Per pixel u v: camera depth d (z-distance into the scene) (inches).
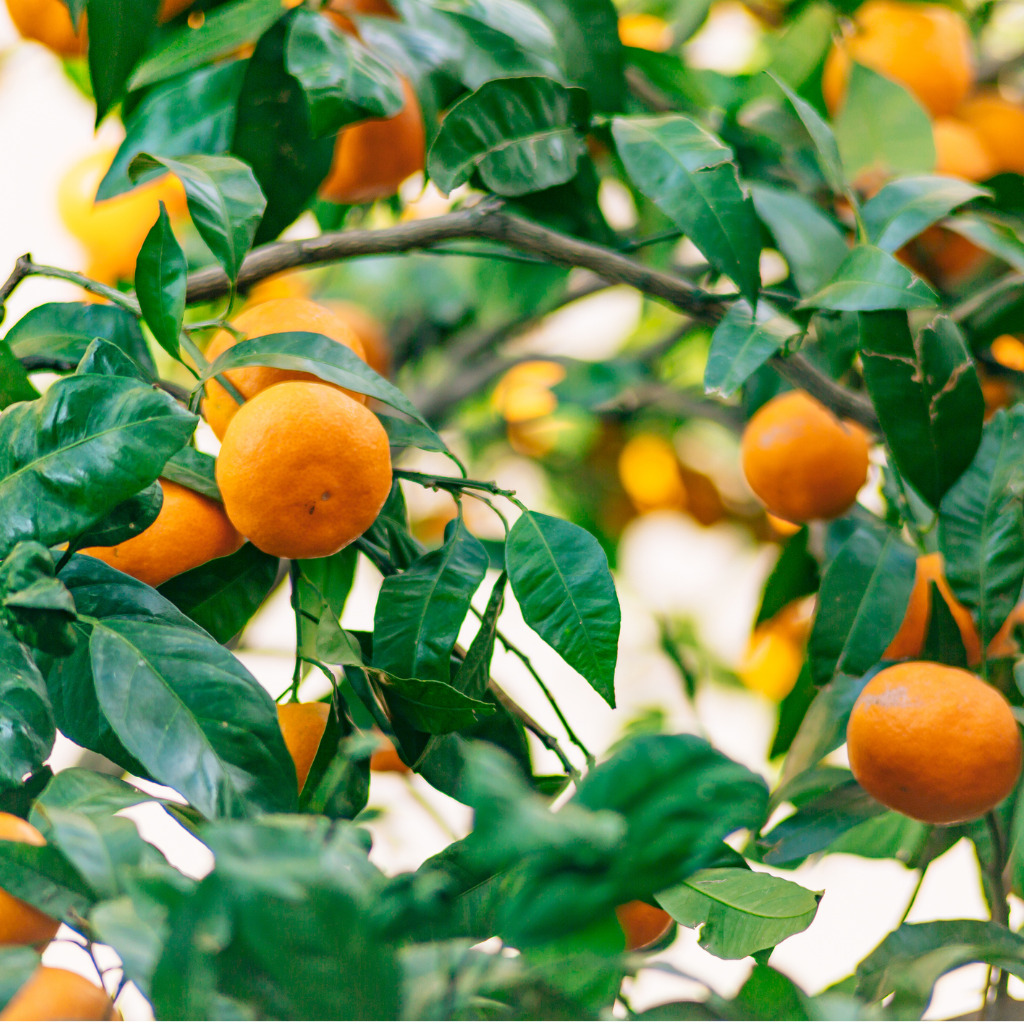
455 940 42.8
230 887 39.5
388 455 46.5
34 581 42.5
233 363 46.2
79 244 56.6
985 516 49.4
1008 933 47.7
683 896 46.8
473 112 49.6
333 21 50.8
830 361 53.3
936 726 47.3
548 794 48.8
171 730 44.1
